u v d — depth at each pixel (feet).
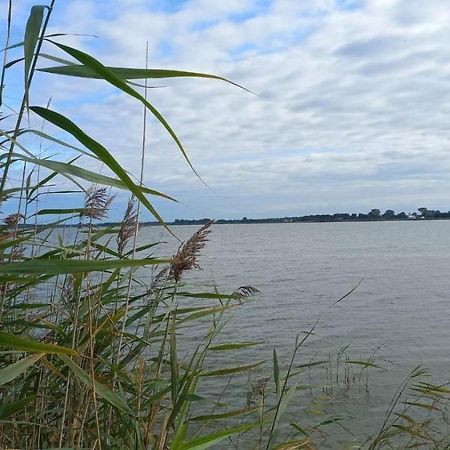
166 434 7.32
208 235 8.20
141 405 8.13
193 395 7.20
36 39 4.68
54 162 5.28
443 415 25.04
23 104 4.88
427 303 71.20
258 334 47.55
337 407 27.55
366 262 150.71
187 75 4.92
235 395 26.03
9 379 5.05
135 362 9.30
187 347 22.22
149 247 8.96
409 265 137.69
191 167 5.04
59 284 9.16
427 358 40.63
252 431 16.93
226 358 26.35
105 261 4.51
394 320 57.62
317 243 309.01
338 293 81.25
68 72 5.09
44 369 8.36
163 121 4.76
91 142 4.58
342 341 46.26
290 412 26.27
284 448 9.56
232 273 108.17
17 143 5.16
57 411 8.09
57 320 9.30
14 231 7.99
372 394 29.99
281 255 190.49
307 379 32.94
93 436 7.79
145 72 4.95
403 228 634.02
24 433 8.23
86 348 8.27
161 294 8.80
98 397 8.18
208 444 6.85
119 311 8.49
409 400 29.50
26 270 4.29
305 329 50.72
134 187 4.63
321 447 20.88
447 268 126.41
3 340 4.25
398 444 19.72
